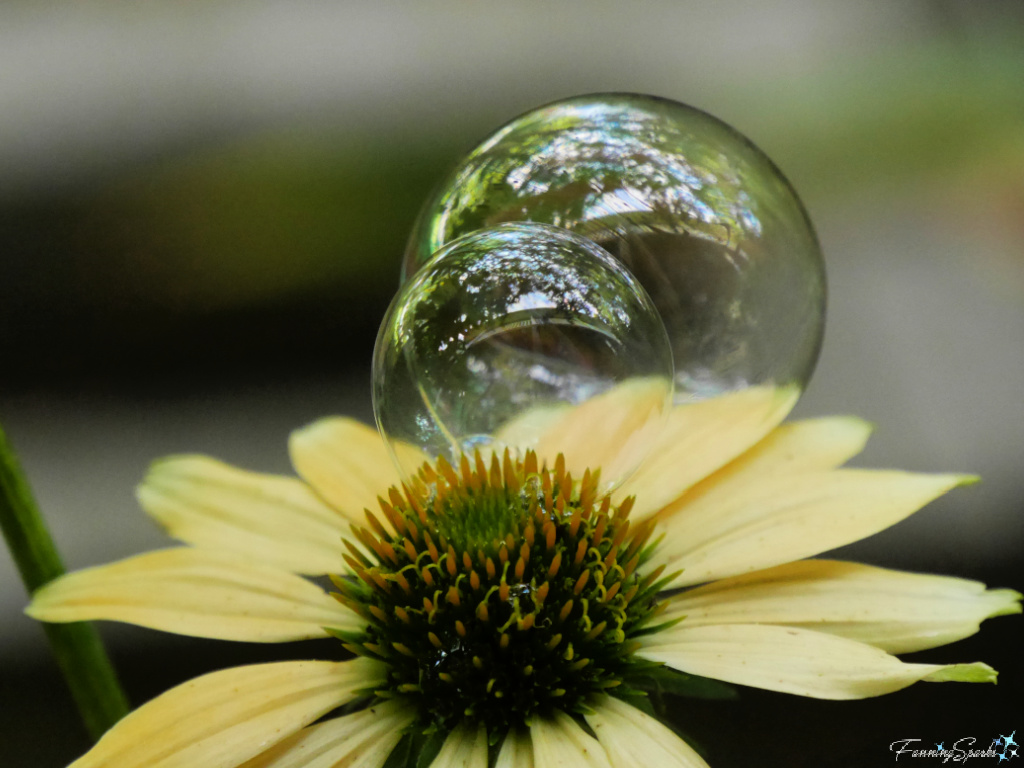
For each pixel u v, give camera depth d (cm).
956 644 34
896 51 45
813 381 46
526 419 25
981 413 43
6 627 37
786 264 26
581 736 23
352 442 28
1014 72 44
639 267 26
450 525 24
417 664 24
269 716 24
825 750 30
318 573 26
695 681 24
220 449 44
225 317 47
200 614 25
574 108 27
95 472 44
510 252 25
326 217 45
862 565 25
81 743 33
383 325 25
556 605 24
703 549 25
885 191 45
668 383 25
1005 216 45
